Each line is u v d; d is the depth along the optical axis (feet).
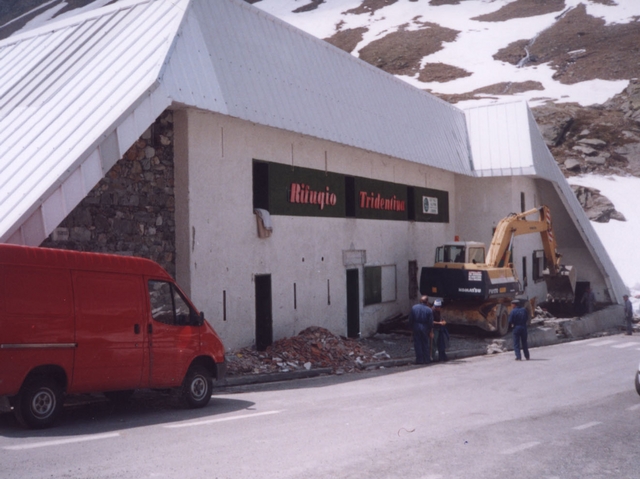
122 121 38.60
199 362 33.40
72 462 20.45
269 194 56.90
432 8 383.65
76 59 49.32
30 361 25.45
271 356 51.80
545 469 21.21
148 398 35.70
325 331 60.80
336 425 27.48
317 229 63.93
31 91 47.88
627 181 159.94
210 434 25.31
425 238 88.12
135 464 20.31
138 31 48.21
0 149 41.93
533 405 33.96
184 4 47.96
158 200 46.75
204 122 49.34
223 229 51.06
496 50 303.68
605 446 24.73
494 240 78.74
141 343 29.76
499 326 75.77
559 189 104.06
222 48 49.80
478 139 99.35
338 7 404.36
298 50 61.26
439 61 296.71
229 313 51.52
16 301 25.26
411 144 79.10
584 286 107.14
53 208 35.09
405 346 67.72
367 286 73.51
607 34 303.48
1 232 33.24
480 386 41.60
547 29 325.42
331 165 66.28
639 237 133.08
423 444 24.08
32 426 26.03
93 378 27.76
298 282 60.75
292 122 55.16
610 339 85.87
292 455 21.94
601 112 202.59
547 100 224.74
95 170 37.22
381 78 78.28
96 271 28.37
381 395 37.42
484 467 21.13
